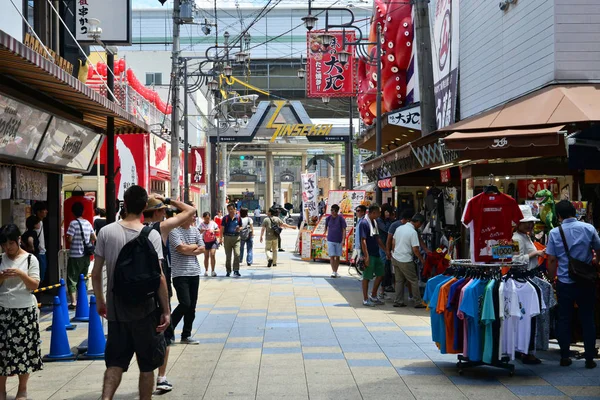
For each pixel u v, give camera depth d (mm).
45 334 10188
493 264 7426
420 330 10297
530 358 8016
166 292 5871
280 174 103750
